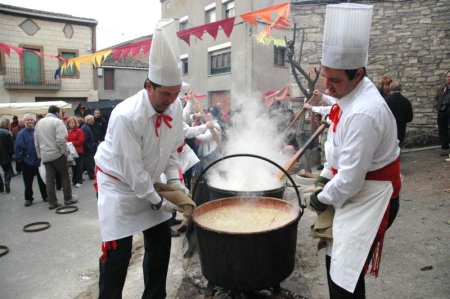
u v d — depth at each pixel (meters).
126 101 2.09
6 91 18.19
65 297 3.15
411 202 4.42
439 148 8.02
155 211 2.29
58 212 5.75
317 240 3.49
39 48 18.58
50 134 5.94
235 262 1.99
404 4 8.70
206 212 2.45
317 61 8.81
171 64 1.89
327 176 1.88
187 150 4.17
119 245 2.15
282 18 5.42
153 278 2.42
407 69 8.88
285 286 2.66
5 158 7.57
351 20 1.56
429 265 2.87
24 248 4.32
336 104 1.76
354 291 1.77
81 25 19.44
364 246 1.64
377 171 1.66
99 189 2.20
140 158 2.05
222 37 16.48
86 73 20.23
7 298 3.17
